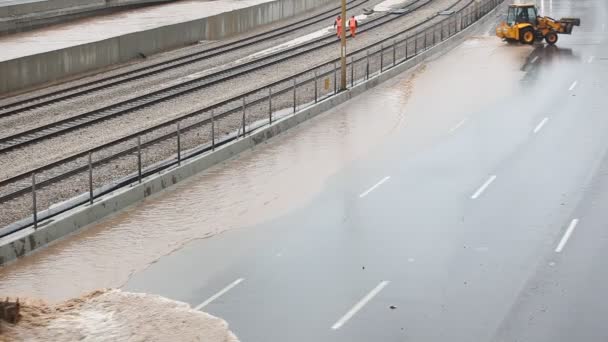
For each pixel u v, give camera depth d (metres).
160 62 57.34
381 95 46.16
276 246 26.03
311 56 58.62
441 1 82.81
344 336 20.44
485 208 28.61
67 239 27.06
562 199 29.31
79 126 40.16
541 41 61.84
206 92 48.12
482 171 32.47
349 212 28.67
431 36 63.50
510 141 36.38
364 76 50.00
